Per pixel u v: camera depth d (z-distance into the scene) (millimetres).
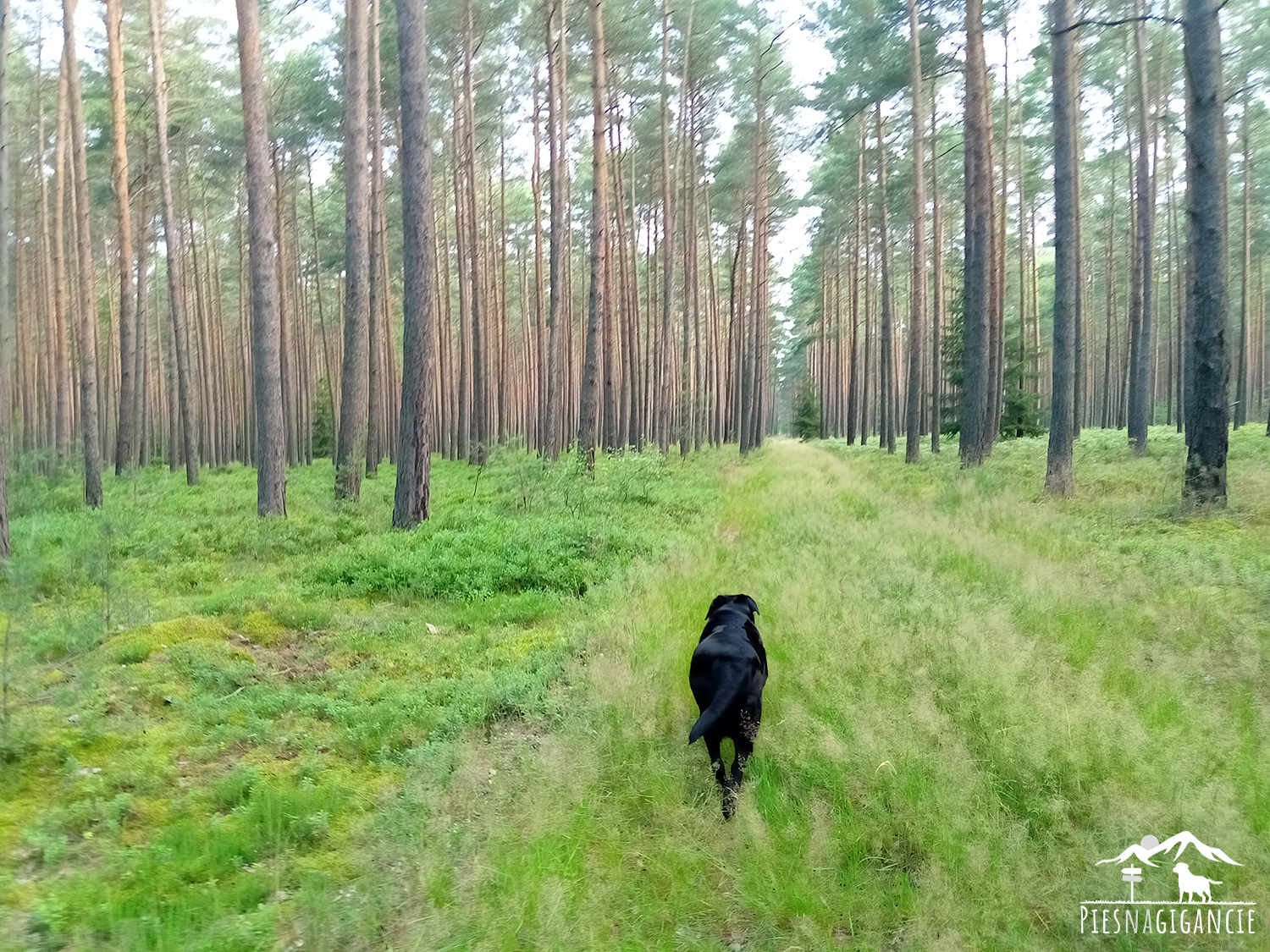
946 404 28734
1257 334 48250
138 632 8039
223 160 33844
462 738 5535
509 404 39094
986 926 3316
